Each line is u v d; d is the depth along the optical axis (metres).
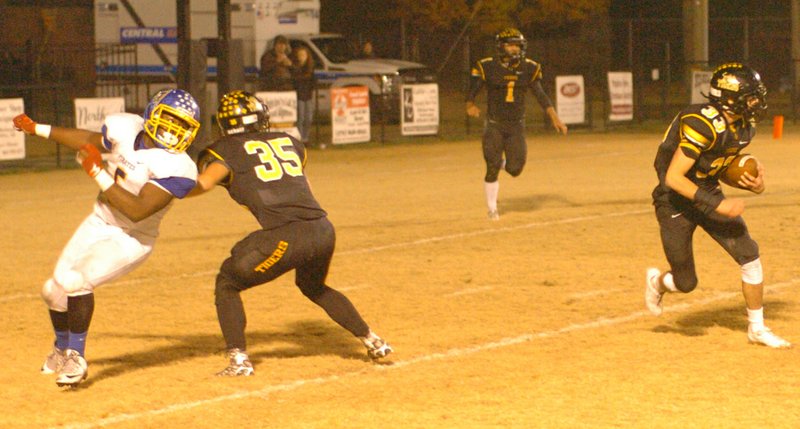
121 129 9.16
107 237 9.19
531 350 10.67
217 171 9.39
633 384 9.35
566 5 55.09
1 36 52.25
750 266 10.47
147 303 13.27
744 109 9.77
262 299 13.38
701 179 10.25
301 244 9.46
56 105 32.34
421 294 13.45
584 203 21.25
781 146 32.56
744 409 8.59
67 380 9.10
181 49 32.12
